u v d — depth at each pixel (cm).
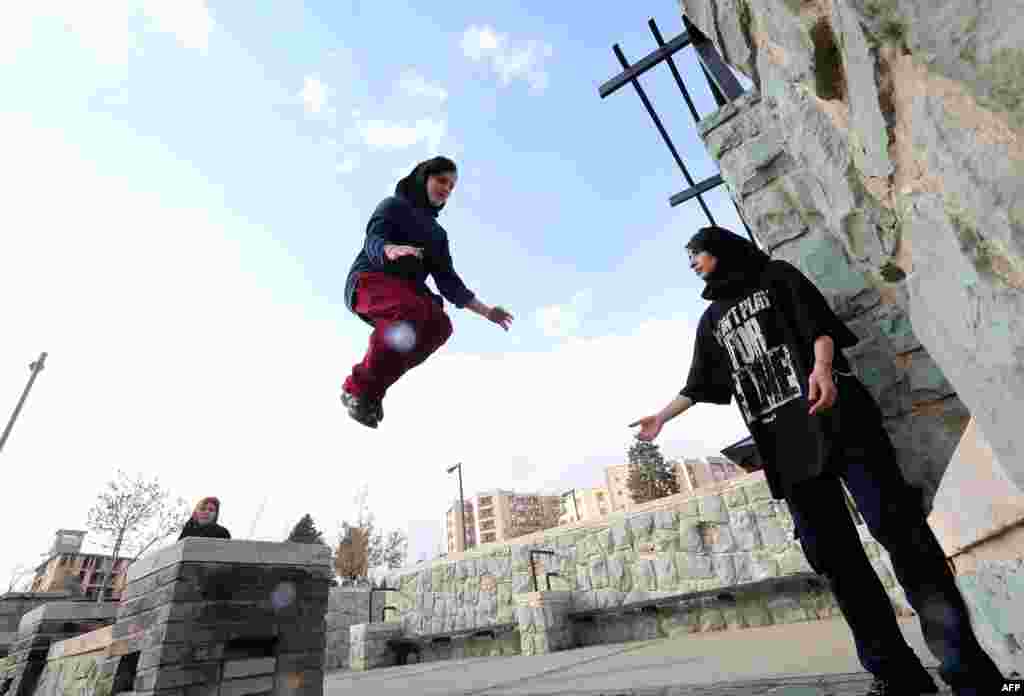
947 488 125
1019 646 114
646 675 282
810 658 250
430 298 183
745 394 180
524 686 314
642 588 674
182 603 292
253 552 328
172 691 273
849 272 209
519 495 9056
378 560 3006
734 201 306
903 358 188
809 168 160
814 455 151
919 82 73
